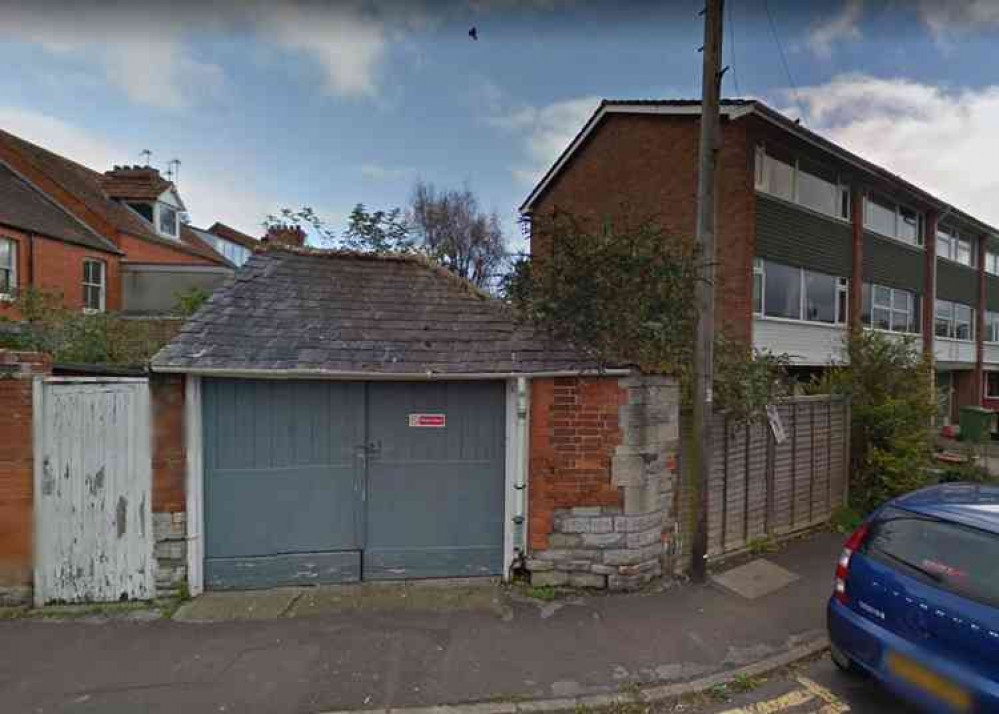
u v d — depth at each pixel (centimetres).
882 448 713
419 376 415
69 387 388
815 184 1284
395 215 721
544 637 369
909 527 307
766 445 580
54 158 1686
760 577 484
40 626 366
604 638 371
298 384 431
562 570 443
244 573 425
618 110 1267
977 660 247
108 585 398
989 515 288
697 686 321
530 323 468
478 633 371
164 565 407
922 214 1617
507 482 450
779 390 607
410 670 327
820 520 648
